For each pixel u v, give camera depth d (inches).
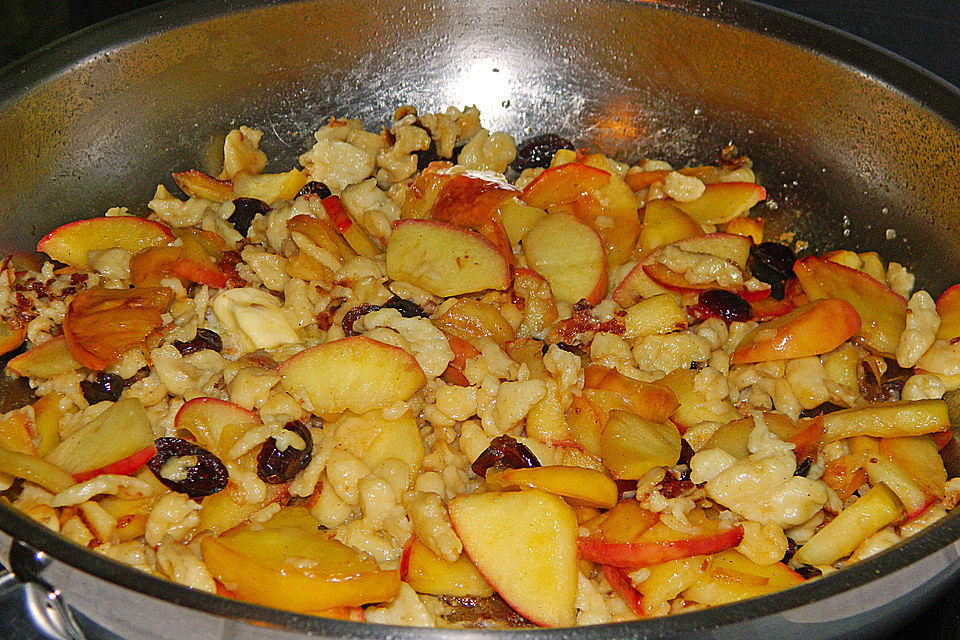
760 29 21.0
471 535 17.0
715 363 19.8
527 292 20.3
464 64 22.9
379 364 18.5
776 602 14.4
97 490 17.1
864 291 20.2
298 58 22.0
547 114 23.1
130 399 18.1
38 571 14.8
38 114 19.8
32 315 19.5
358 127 22.7
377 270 20.6
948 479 18.4
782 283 21.1
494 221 20.8
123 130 20.9
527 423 18.8
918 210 20.3
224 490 17.8
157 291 19.6
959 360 19.3
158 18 20.6
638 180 22.2
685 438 18.6
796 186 21.8
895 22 23.8
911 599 15.3
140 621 14.8
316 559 16.3
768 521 17.5
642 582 17.2
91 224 20.4
